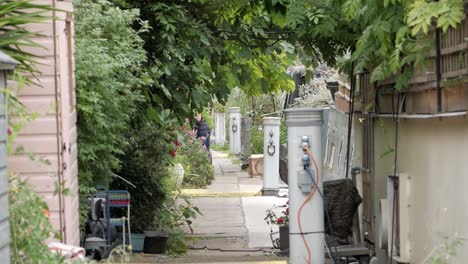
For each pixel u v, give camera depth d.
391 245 15.23
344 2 13.48
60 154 11.51
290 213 14.57
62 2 12.02
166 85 20.56
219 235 23.52
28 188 8.62
